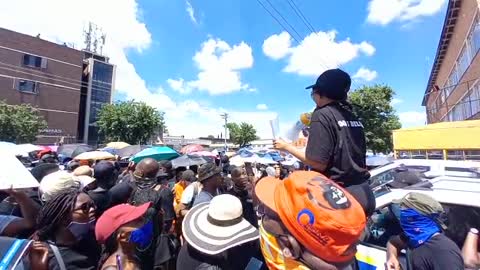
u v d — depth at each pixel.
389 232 3.16
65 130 45.84
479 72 15.98
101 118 42.50
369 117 26.12
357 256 3.23
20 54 41.41
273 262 1.30
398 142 8.12
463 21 19.17
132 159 8.03
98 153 7.91
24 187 2.27
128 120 41.19
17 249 1.65
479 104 16.19
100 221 2.06
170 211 4.44
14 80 40.75
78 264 2.27
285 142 2.12
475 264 2.58
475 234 2.68
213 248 2.05
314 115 1.98
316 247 1.15
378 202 3.28
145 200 3.54
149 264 2.69
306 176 1.33
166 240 3.50
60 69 45.69
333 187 1.26
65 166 8.48
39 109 42.84
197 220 2.33
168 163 7.20
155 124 43.00
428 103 43.69
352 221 1.15
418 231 2.38
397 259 2.77
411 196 2.46
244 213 4.41
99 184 4.22
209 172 4.41
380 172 4.28
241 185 4.65
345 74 2.03
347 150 1.88
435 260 2.24
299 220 1.18
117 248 2.00
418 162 4.20
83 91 51.59
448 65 26.34
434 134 7.28
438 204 2.40
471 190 2.97
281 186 1.38
